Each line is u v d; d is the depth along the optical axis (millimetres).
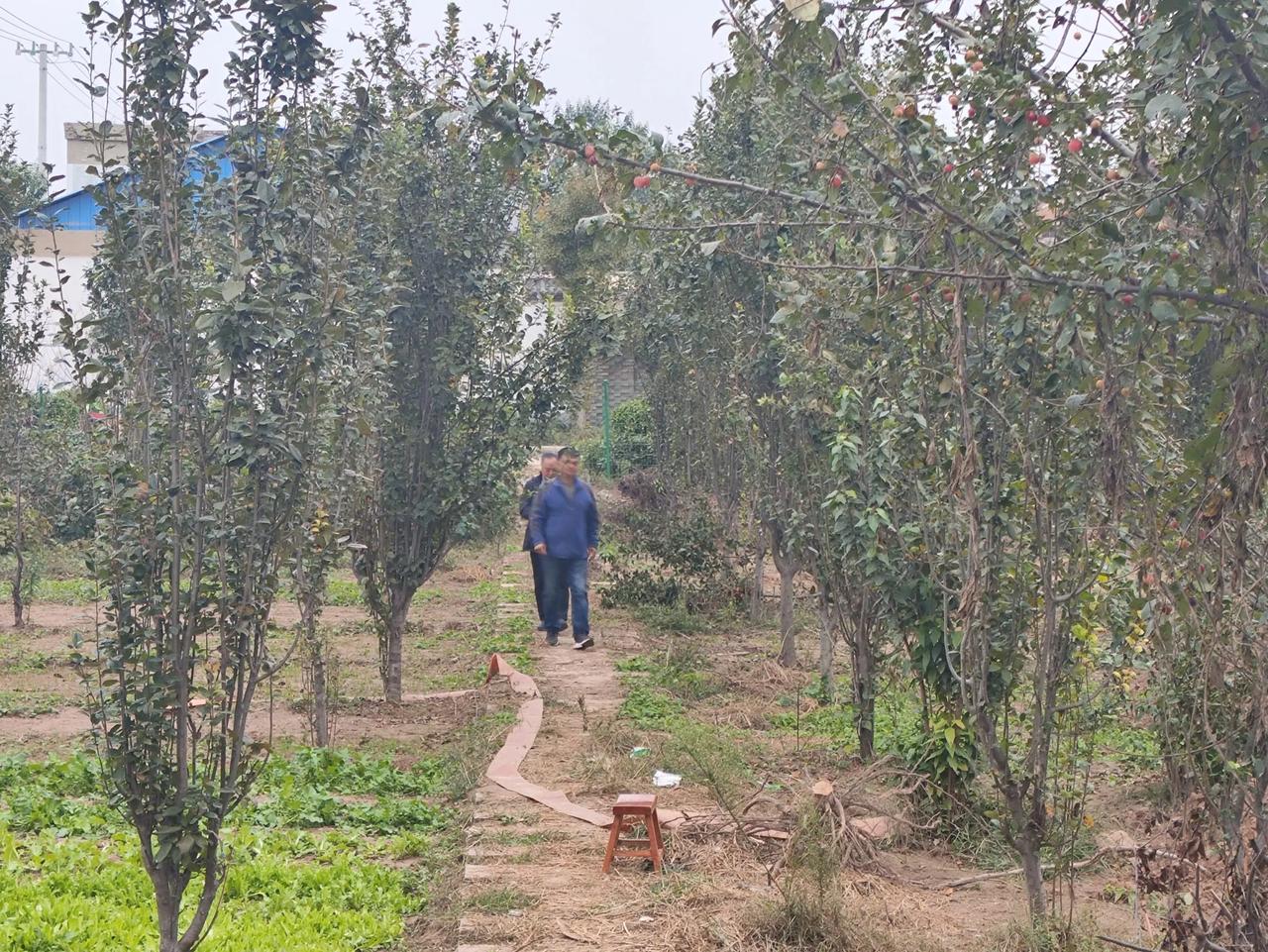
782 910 6277
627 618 18375
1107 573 5781
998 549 5965
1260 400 3928
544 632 17094
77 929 6324
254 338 4887
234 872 7203
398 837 8445
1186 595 4297
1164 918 5391
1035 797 5848
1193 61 3852
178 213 5215
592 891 7047
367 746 10977
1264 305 3885
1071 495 5453
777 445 12812
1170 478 4840
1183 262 4152
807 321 5461
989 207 4934
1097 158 4758
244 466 4988
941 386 5316
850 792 8117
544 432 12906
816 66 4922
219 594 5090
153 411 5172
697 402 18672
